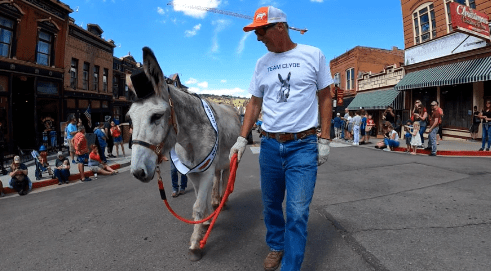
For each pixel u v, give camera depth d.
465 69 11.75
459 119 12.83
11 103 12.80
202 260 2.79
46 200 6.10
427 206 4.03
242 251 2.94
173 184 5.42
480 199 4.23
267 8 2.11
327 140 2.11
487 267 2.38
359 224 3.46
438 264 2.47
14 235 3.88
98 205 5.19
